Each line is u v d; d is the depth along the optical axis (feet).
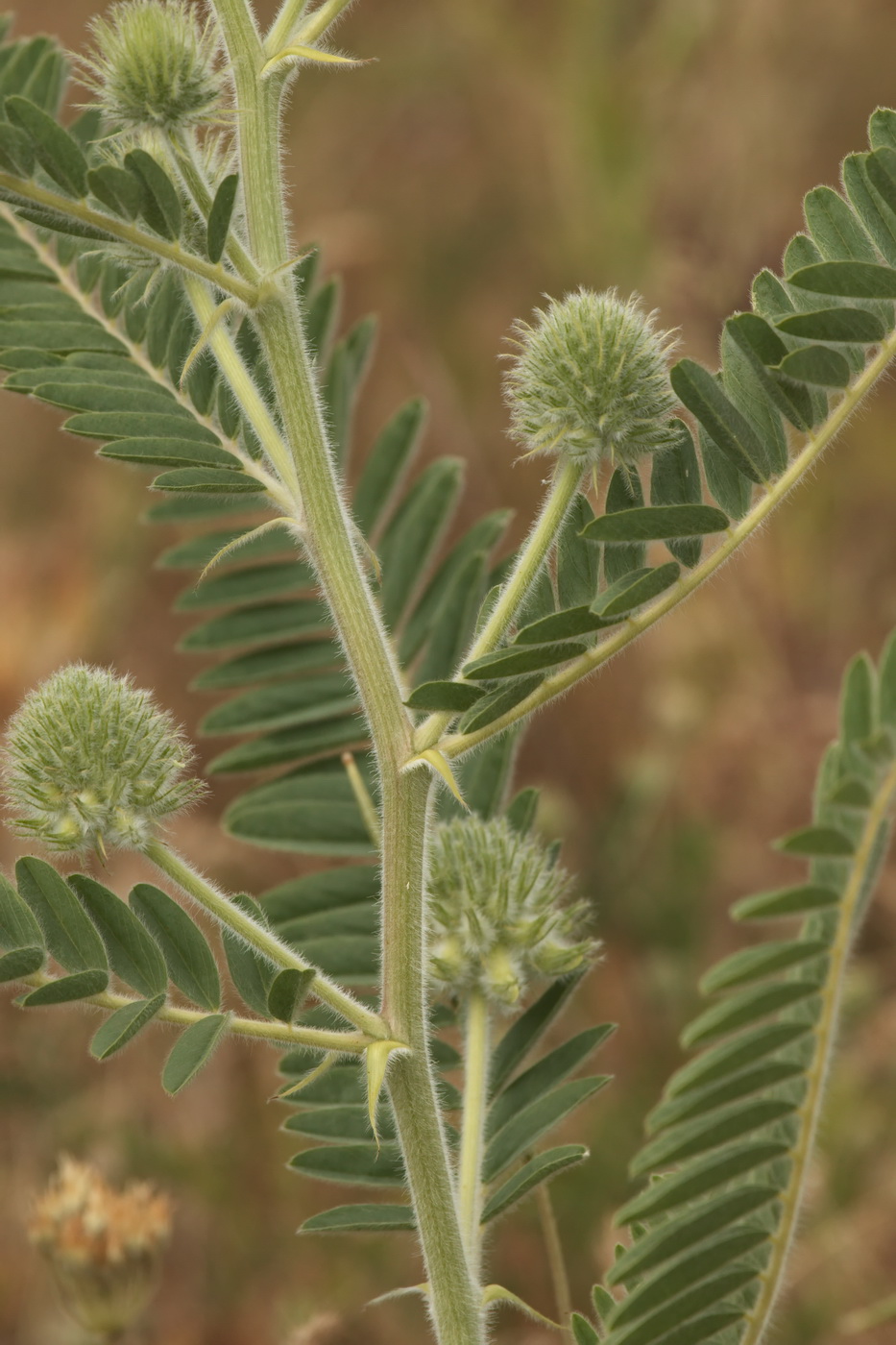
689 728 27.81
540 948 11.21
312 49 9.48
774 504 9.34
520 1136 10.88
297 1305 21.21
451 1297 9.46
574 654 9.13
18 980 8.84
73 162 8.94
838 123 30.76
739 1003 10.94
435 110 34.12
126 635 29.50
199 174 10.03
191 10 10.43
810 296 9.75
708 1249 10.23
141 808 9.71
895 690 12.19
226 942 9.45
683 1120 10.77
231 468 10.22
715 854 26.81
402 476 14.84
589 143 31.35
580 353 10.02
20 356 11.99
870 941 23.82
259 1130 23.80
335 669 14.58
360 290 32.53
